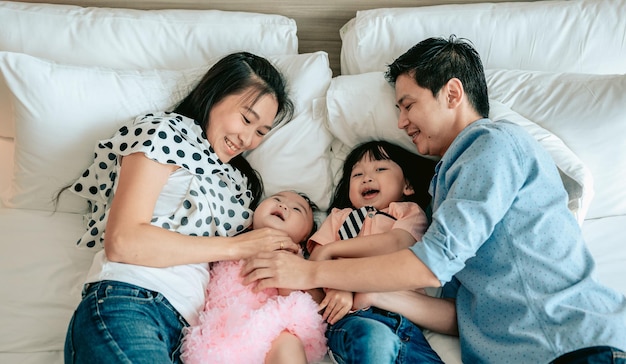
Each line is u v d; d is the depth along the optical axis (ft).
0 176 4.92
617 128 4.46
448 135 4.12
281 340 3.57
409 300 3.88
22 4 5.02
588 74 4.68
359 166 4.55
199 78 4.68
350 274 3.61
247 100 4.17
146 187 3.74
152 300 3.59
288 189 4.71
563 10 5.12
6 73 4.25
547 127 4.59
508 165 3.48
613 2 5.11
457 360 3.76
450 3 5.62
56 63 4.43
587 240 4.61
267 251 3.93
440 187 3.83
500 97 4.72
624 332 3.24
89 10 5.09
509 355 3.41
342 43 5.43
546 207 3.56
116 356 3.25
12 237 4.29
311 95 4.83
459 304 3.85
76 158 4.43
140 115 4.31
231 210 4.26
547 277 3.45
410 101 4.14
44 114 4.33
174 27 5.08
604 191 4.66
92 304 3.46
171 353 3.62
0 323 3.75
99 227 4.09
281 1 5.55
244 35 5.13
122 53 5.00
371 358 3.43
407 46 5.07
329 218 4.48
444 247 3.37
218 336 3.52
